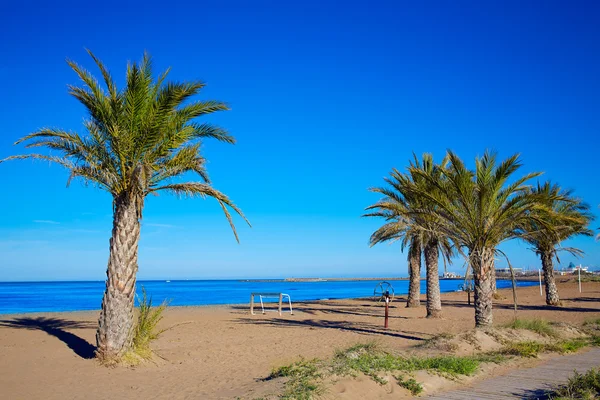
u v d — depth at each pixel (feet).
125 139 36.55
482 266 48.93
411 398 24.59
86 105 37.19
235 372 34.47
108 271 36.96
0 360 37.63
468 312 90.89
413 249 99.14
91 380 31.22
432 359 32.53
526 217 47.39
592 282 215.72
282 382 27.61
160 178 39.19
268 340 53.01
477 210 48.83
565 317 75.25
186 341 51.98
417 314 85.81
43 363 36.47
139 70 36.91
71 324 65.26
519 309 92.73
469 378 29.17
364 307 108.27
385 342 50.42
